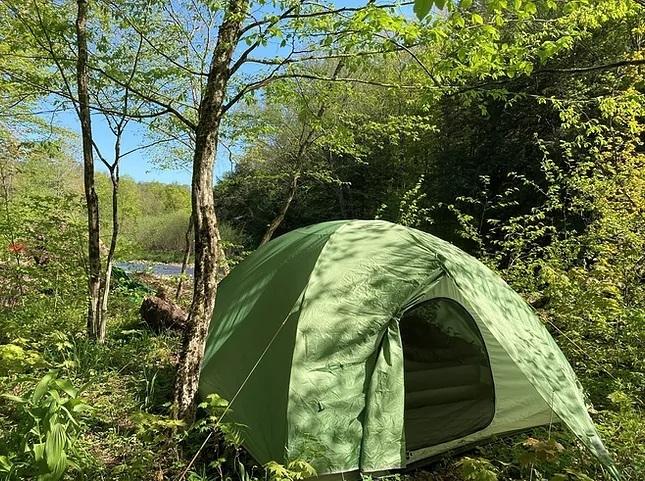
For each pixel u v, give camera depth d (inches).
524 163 501.0
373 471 132.9
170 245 820.0
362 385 136.7
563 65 441.7
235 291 187.9
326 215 735.7
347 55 178.1
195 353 145.9
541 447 99.7
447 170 593.9
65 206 264.4
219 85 157.9
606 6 179.5
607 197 253.0
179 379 144.4
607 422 153.8
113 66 216.2
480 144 577.6
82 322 254.1
